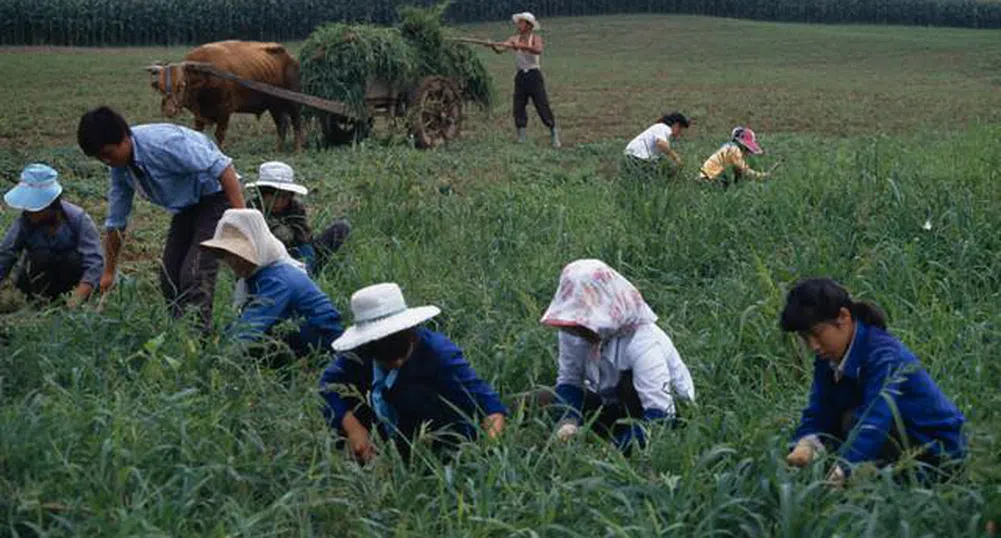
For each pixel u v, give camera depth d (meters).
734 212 10.52
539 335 7.16
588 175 15.16
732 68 37.34
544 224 10.92
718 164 12.66
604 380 6.22
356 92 16.64
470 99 18.28
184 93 16.42
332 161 15.74
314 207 12.62
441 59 17.53
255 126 22.14
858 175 11.27
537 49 18.58
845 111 25.70
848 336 5.41
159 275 8.12
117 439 5.27
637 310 6.06
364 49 16.55
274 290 6.98
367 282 8.62
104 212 12.90
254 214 7.03
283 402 6.20
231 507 5.04
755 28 49.19
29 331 7.12
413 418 6.06
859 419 5.34
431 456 5.67
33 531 5.02
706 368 6.89
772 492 4.98
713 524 4.83
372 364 6.18
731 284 8.45
